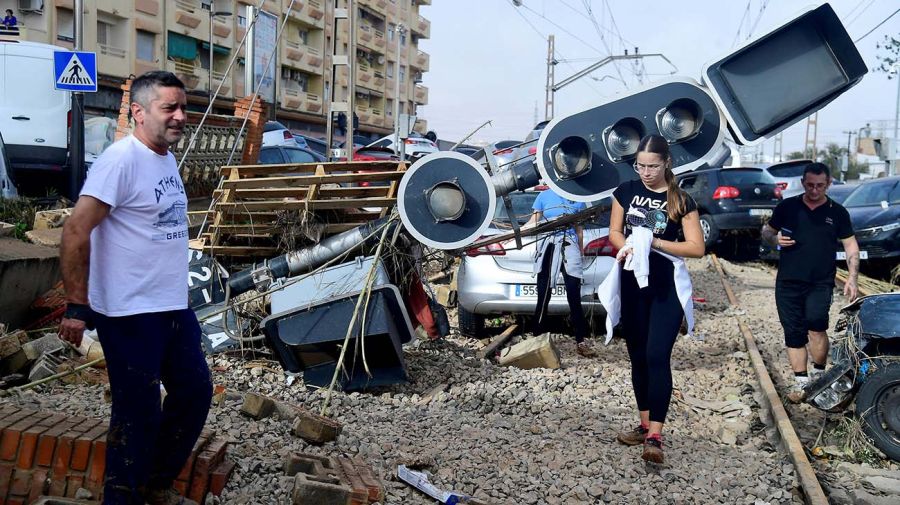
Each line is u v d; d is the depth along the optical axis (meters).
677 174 7.27
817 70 7.12
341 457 5.43
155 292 3.86
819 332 7.82
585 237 9.79
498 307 9.92
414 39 89.00
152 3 45.16
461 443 6.11
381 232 7.66
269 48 27.45
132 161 3.78
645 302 5.97
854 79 7.09
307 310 7.18
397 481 5.27
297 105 62.03
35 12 38.53
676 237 5.95
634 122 7.16
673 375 8.76
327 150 21.98
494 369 8.36
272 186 8.09
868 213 16.36
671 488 5.50
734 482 5.64
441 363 8.40
